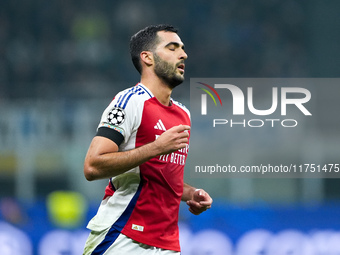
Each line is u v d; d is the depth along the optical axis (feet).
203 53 171.53
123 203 40.75
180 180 41.93
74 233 97.35
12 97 128.67
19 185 114.21
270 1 178.50
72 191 114.42
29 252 94.07
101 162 38.24
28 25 173.78
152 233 40.73
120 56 170.50
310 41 167.22
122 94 40.45
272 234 95.25
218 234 94.07
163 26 42.37
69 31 174.40
